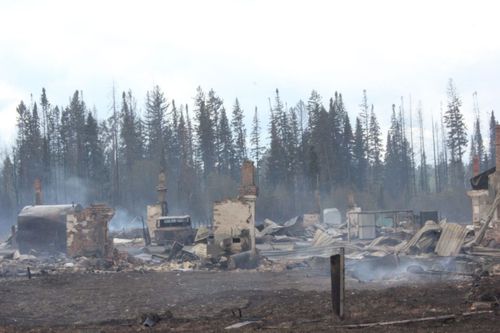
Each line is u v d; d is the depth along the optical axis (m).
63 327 13.68
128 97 89.62
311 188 79.31
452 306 13.98
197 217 73.56
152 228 51.62
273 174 85.94
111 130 86.81
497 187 34.28
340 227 55.00
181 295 18.84
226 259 28.48
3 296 19.09
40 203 46.81
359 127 94.25
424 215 43.72
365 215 43.50
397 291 17.31
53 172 82.88
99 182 79.75
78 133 83.38
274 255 35.03
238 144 90.81
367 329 11.46
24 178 80.75
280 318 13.48
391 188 94.94
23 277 24.67
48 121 87.62
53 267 28.62
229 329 12.16
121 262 30.31
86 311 16.30
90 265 28.95
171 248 33.62
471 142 104.56
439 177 104.88
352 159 93.44
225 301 17.08
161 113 88.88
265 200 73.88
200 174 85.88
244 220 30.06
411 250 31.23
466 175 98.56
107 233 31.88
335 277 12.89
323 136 87.56
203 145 86.12
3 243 46.59
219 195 74.31
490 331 10.66
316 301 15.93
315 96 92.19
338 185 82.56
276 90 90.50
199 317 14.35
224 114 88.81
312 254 34.56
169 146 87.12
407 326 11.67
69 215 32.09
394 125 100.62
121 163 85.69
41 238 35.59
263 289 19.81
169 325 13.32
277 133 89.62
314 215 59.00
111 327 13.45
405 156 96.06
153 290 20.19
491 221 33.44
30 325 14.23
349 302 15.46
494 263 24.42
